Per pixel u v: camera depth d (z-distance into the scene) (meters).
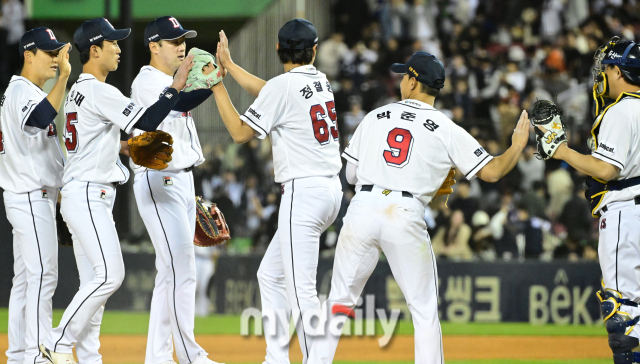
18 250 19.56
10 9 52.28
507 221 39.44
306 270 17.64
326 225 18.20
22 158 18.78
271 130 18.08
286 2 50.66
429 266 16.47
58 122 41.03
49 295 19.19
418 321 16.38
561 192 40.44
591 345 29.73
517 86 51.50
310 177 17.61
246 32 49.06
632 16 57.06
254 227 41.97
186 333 19.09
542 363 25.12
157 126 17.30
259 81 18.27
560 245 39.19
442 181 16.83
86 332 19.12
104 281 17.88
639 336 17.38
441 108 47.69
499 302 37.28
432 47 54.62
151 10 55.16
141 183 19.03
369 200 16.45
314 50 18.22
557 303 37.03
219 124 43.06
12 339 19.48
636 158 17.53
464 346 29.12
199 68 17.34
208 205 21.06
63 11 53.66
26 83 18.84
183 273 19.11
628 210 17.69
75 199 17.83
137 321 34.00
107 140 18.08
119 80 37.44
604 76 18.59
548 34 57.09
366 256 16.70
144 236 38.56
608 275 17.94
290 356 24.89
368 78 52.56
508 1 57.84
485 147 41.28
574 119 41.38
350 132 41.97
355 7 57.53
